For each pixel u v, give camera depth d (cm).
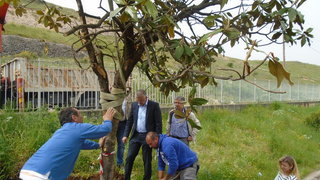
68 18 389
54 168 325
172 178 508
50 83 948
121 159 665
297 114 1833
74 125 345
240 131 1197
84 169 606
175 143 492
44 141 630
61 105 979
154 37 334
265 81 2114
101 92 343
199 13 331
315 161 1018
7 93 916
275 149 1017
